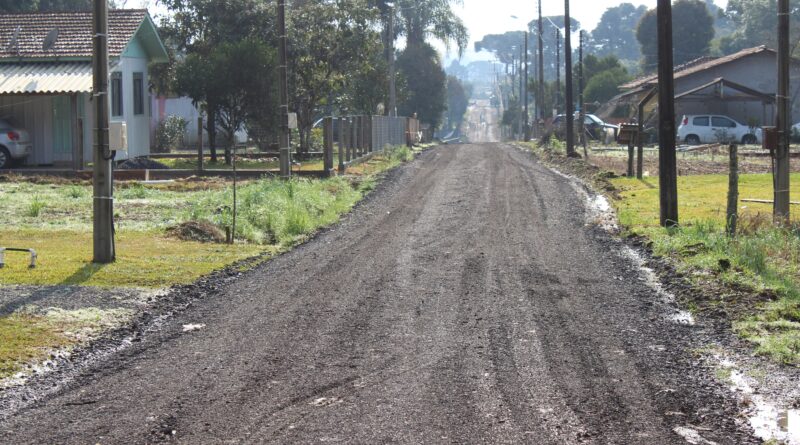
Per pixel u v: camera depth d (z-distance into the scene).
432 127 81.75
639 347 8.81
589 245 15.38
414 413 6.77
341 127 30.78
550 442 6.17
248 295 11.41
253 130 41.31
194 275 12.58
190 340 9.17
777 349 8.68
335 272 12.97
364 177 28.39
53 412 6.98
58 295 11.00
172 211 19.80
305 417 6.71
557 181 27.11
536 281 12.17
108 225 13.29
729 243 13.77
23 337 9.07
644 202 21.14
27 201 21.30
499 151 45.06
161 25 40.38
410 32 77.56
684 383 7.64
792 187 23.69
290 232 17.23
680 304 10.86
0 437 6.45
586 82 89.25
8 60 31.88
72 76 30.89
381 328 9.54
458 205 21.17
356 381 7.62
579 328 9.55
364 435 6.31
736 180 14.80
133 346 9.01
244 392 7.35
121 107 33.84
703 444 6.21
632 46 171.12
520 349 8.66
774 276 11.80
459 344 8.84
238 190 21.92
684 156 36.44
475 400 7.08
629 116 61.22
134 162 30.39
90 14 34.03
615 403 7.04
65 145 32.50
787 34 16.00
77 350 8.80
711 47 99.00
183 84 34.94
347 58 41.53
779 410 7.00
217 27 39.50
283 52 25.23
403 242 15.81
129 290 11.45
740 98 50.44
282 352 8.61
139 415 6.83
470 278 12.37
